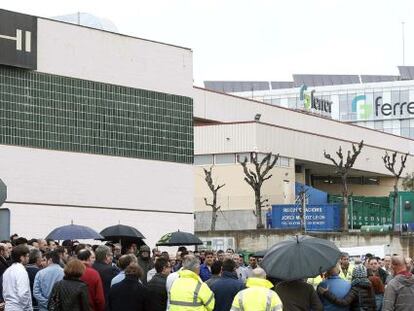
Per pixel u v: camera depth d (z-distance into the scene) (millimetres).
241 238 67375
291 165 86375
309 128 95438
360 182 101188
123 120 51000
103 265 22578
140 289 20469
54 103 47719
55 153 47656
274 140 84938
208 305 19594
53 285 21047
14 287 20984
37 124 46938
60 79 48000
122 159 50875
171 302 19594
